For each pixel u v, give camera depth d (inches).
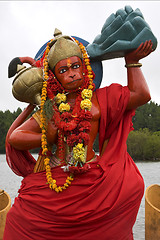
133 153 1644.9
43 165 135.3
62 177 125.0
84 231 116.0
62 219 116.2
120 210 119.8
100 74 146.8
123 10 138.3
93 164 128.7
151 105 2106.3
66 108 130.6
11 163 141.0
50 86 135.9
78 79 130.8
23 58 139.3
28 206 123.3
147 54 133.5
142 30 129.8
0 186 550.6
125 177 125.0
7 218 128.9
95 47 139.4
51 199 120.3
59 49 130.6
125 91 132.8
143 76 135.0
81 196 119.1
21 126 132.6
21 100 138.6
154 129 2023.9
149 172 836.0
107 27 136.3
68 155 126.5
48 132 129.9
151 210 148.0
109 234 116.7
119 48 131.4
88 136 124.4
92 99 137.3
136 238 218.2
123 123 139.5
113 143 135.2
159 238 143.3
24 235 119.9
